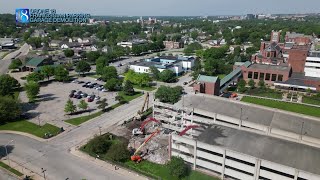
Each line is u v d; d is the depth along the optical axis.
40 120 118.94
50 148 95.44
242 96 157.75
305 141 82.56
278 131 88.62
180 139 83.56
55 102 142.62
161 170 82.75
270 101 148.38
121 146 89.81
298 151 73.81
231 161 75.44
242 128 90.12
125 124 115.50
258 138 81.44
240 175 75.06
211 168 80.12
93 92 161.12
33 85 143.62
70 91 162.75
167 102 135.00
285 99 151.50
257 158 70.50
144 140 101.81
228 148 75.69
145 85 177.38
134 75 175.25
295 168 65.75
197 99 117.31
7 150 93.75
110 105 138.50
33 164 85.44
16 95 153.75
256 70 182.88
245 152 73.50
